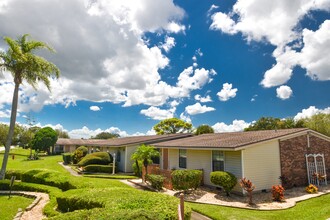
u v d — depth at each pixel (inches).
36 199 464.8
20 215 366.6
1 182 599.5
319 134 649.0
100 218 217.8
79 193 369.1
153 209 245.9
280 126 1389.0
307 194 510.0
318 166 631.8
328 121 1275.8
